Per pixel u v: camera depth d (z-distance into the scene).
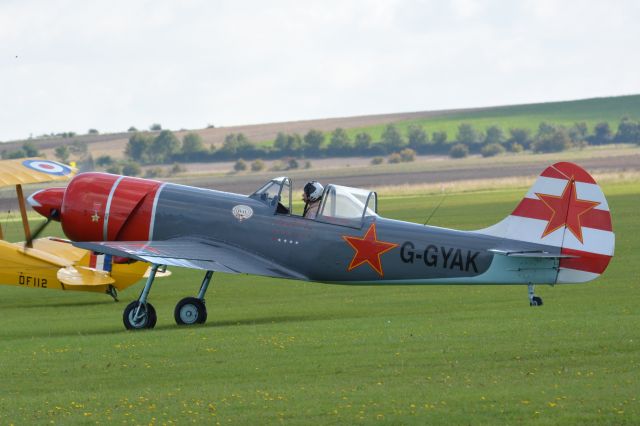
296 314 48.19
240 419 26.47
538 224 43.62
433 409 26.61
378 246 44.88
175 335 40.12
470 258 43.94
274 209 46.50
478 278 44.06
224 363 33.66
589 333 36.09
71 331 44.62
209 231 47.19
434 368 31.47
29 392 30.53
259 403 27.94
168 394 29.47
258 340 37.78
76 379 32.19
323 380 30.53
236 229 46.75
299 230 45.88
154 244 45.69
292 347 35.97
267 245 46.22
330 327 40.72
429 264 44.41
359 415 26.36
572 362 31.47
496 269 43.91
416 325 40.25
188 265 43.03
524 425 24.97
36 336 43.34
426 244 44.44
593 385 28.38
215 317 48.28
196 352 35.84
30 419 27.12
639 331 36.22
